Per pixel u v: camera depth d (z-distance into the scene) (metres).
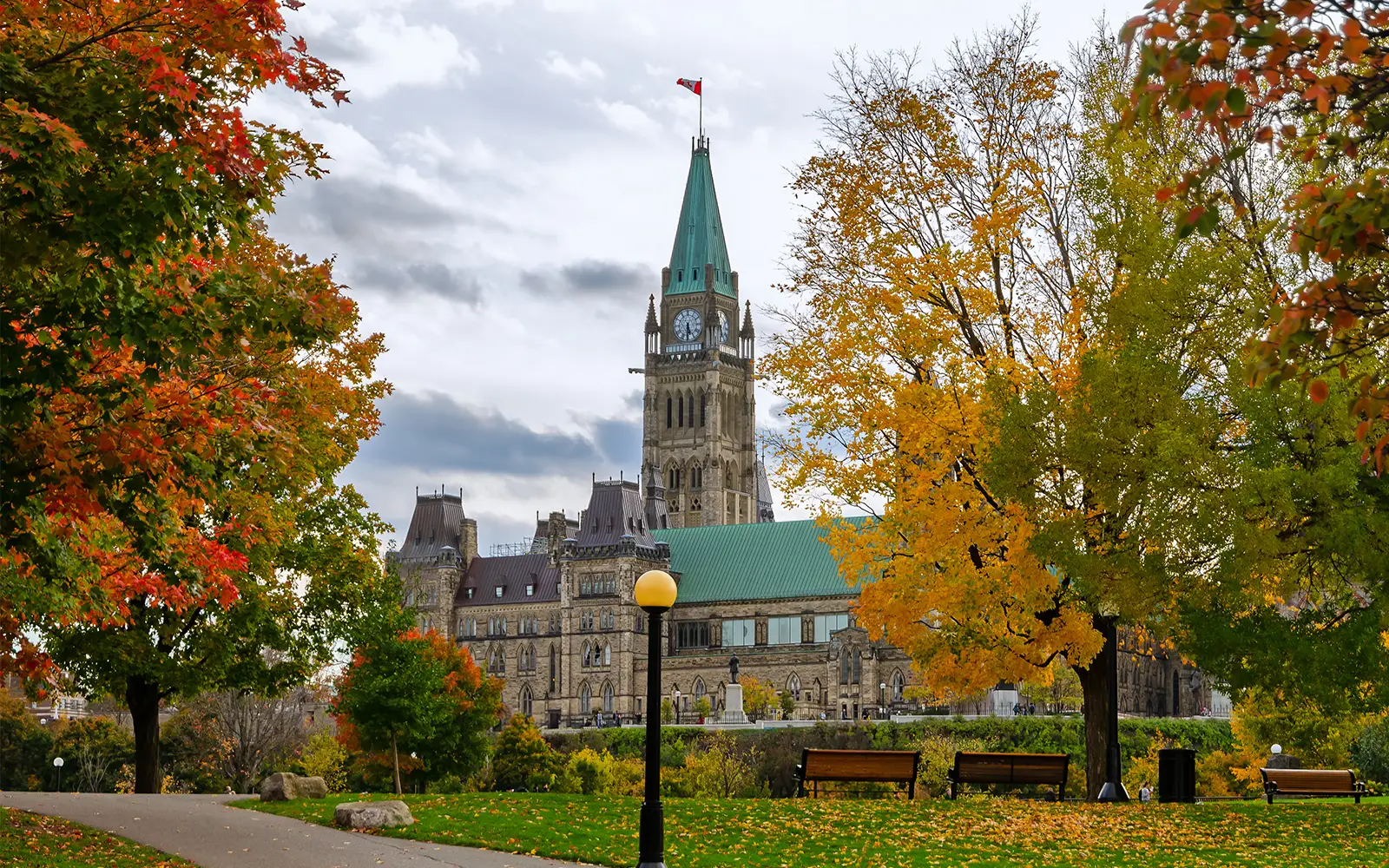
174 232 23.44
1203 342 37.22
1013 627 44.94
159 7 23.36
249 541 38.16
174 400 25.08
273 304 24.80
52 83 22.55
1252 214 38.75
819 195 51.22
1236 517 33.38
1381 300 16.48
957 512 43.88
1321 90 14.29
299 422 33.09
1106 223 40.03
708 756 137.88
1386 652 37.12
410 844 33.47
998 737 145.62
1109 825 36.59
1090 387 38.25
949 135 50.16
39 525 24.75
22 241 21.70
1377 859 31.30
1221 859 31.55
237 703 119.06
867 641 190.00
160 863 30.14
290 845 32.78
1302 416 33.84
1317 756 72.50
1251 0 14.39
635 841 33.75
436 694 106.12
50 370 22.39
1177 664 185.25
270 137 25.36
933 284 47.12
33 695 31.92
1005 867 30.52
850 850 32.69
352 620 59.34
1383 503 33.16
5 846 30.61
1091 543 41.25
